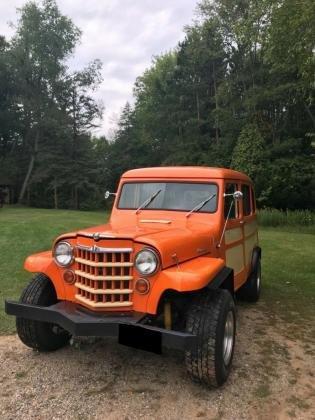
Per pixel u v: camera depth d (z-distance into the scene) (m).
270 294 7.77
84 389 4.08
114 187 45.78
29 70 41.53
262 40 13.12
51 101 42.62
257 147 26.19
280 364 4.74
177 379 4.29
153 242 3.98
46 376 4.32
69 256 4.31
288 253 12.34
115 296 4.05
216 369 3.95
